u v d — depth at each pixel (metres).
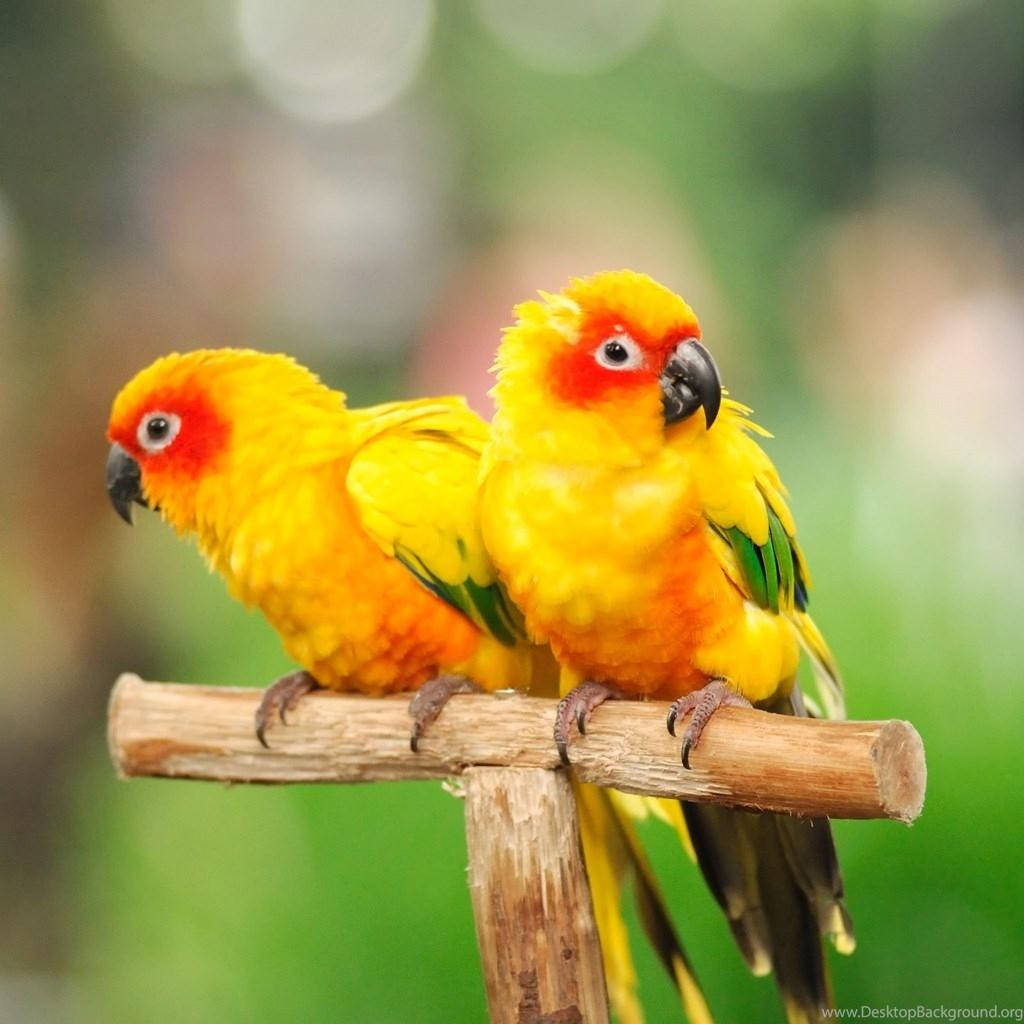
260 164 6.28
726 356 5.66
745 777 2.83
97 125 6.43
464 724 2.87
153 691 2.91
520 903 2.85
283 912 3.10
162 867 3.15
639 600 2.88
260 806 3.14
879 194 6.69
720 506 2.88
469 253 6.73
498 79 7.24
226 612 3.48
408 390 5.47
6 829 4.00
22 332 4.95
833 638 3.12
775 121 7.01
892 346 5.43
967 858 3.04
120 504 2.96
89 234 6.13
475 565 2.92
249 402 2.93
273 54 7.18
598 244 5.76
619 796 2.95
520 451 2.88
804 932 2.90
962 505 3.45
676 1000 3.04
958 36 6.53
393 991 3.08
